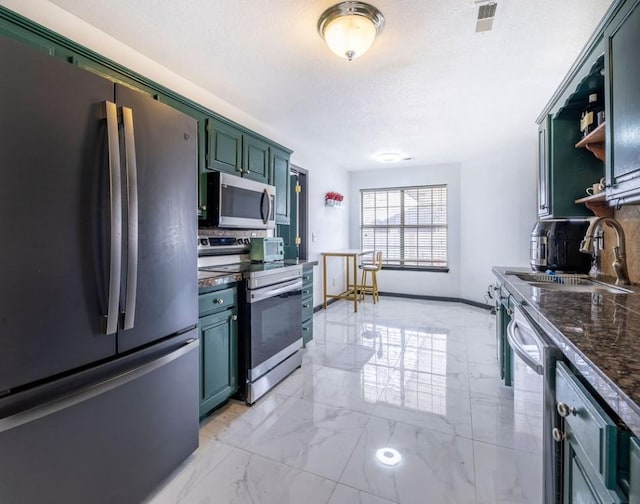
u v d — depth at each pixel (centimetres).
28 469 103
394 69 235
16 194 99
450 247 558
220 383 206
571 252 249
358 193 623
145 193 138
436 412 214
